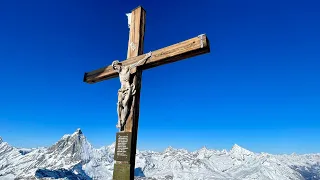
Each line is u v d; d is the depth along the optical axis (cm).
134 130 275
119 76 301
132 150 268
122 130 281
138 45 310
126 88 283
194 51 259
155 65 294
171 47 273
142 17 326
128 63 304
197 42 255
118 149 274
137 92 290
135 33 320
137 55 306
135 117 280
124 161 265
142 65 291
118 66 308
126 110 278
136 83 290
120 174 263
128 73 291
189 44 260
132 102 280
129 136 270
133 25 327
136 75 294
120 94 285
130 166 259
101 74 334
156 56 282
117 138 279
